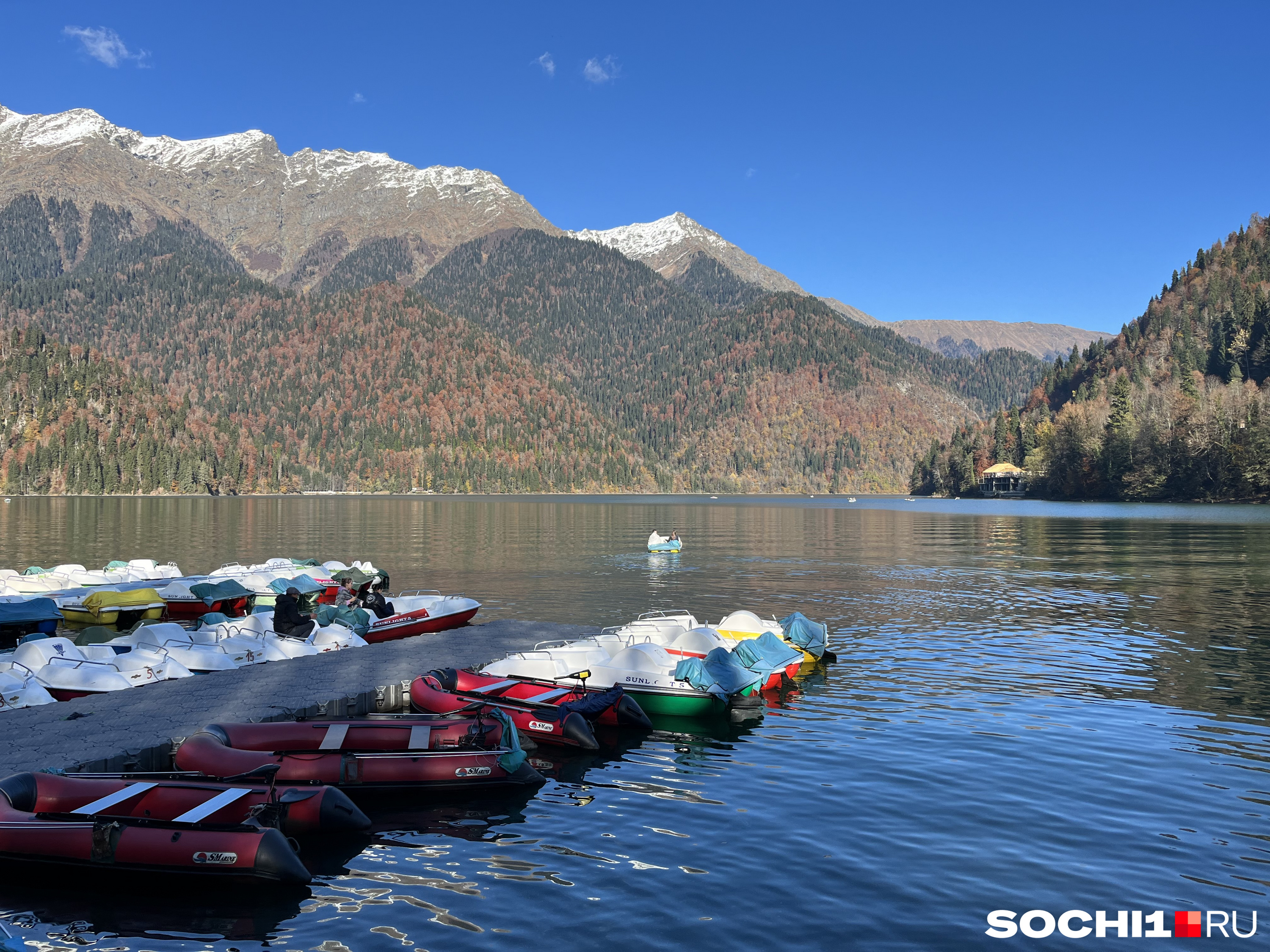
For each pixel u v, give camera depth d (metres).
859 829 12.95
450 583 44.81
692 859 12.00
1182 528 93.81
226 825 11.62
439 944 9.77
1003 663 24.94
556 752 17.47
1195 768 15.46
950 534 88.94
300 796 12.86
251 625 24.16
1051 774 15.23
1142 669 23.98
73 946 9.79
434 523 114.19
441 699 19.09
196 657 21.70
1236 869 11.50
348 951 9.66
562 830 13.18
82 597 31.42
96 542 71.25
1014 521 116.94
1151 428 173.25
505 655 23.81
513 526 106.94
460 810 14.12
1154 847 12.16
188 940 9.91
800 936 9.85
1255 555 59.59
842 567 53.97
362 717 17.80
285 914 10.52
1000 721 18.80
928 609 35.66
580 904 10.70
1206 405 165.12
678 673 19.75
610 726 19.12
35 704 18.22
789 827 13.06
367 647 25.20
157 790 12.45
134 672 20.08
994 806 13.73
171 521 108.19
